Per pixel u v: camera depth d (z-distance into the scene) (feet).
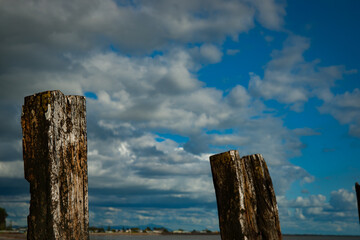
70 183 14.61
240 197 18.71
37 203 13.84
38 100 14.43
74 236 14.43
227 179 19.20
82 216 15.02
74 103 15.51
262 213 20.01
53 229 13.53
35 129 14.28
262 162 20.83
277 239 19.72
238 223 18.58
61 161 14.38
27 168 14.25
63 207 14.14
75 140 15.23
